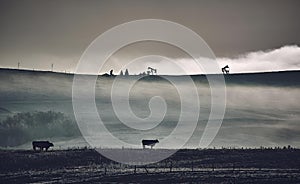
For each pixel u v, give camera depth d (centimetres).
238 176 5950
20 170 6419
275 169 6306
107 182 5812
